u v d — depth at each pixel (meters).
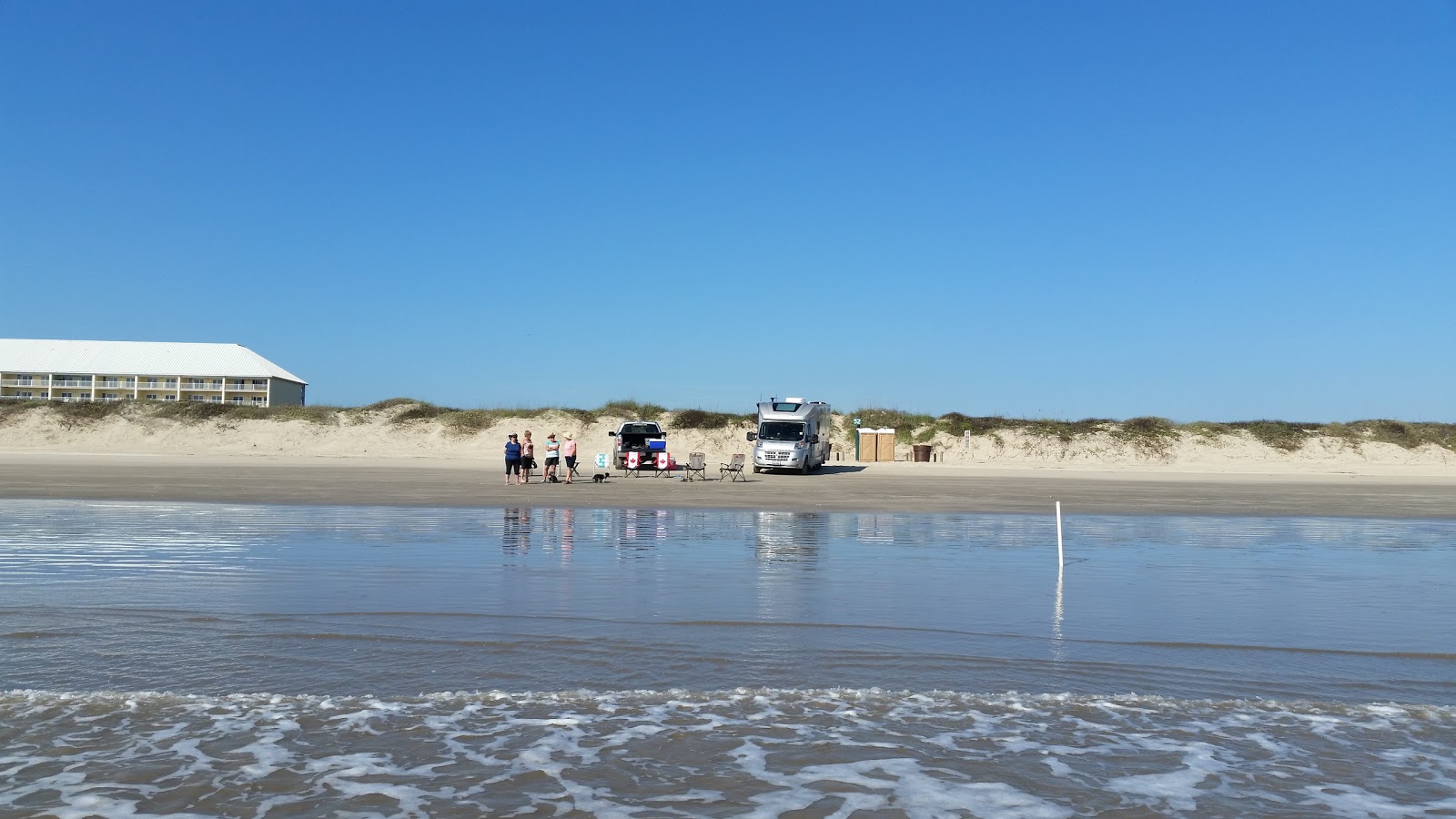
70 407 64.19
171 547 14.17
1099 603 10.45
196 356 100.44
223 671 7.27
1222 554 15.22
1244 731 6.25
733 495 28.19
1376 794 5.28
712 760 5.65
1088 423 64.69
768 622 9.22
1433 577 12.76
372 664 7.50
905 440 62.75
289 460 49.25
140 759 5.54
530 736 5.98
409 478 34.69
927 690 7.05
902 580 11.98
